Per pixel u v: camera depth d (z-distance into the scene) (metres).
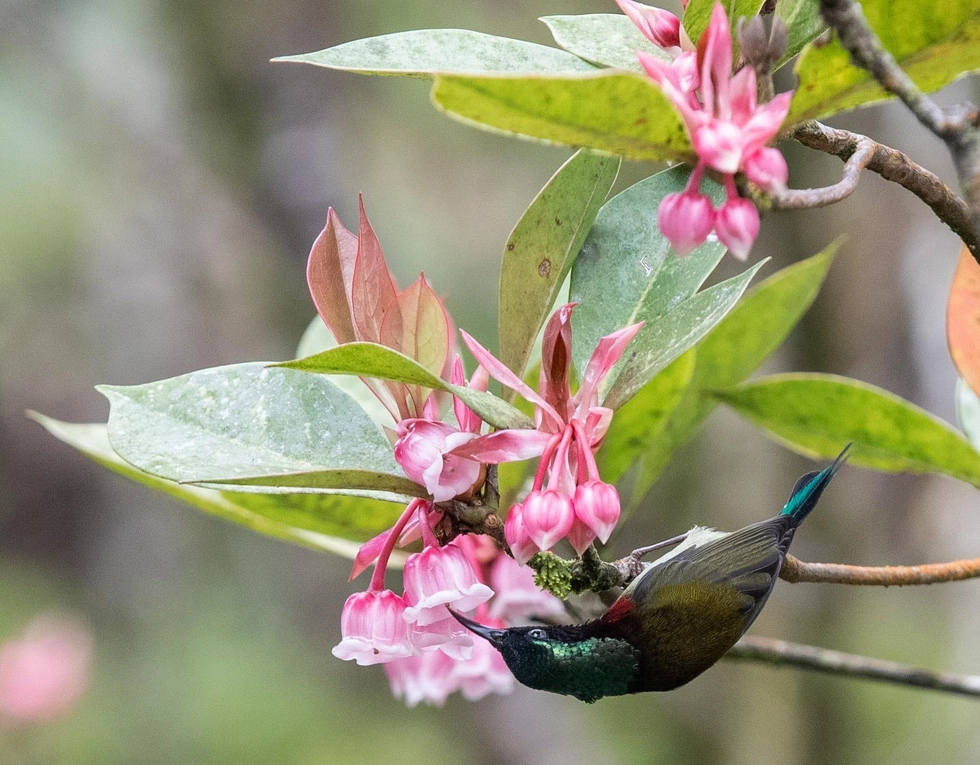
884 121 10.00
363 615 3.46
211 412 3.75
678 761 11.92
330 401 3.82
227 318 14.80
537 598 4.51
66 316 15.41
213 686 14.08
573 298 4.12
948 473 4.80
